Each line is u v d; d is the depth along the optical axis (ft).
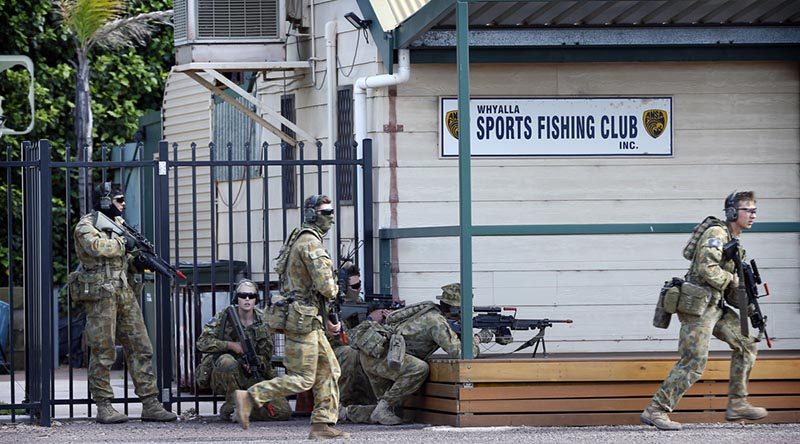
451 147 155.33
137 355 142.61
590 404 130.72
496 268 155.84
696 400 131.95
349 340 140.15
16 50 265.34
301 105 173.68
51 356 142.61
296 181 173.99
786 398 131.64
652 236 158.20
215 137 205.46
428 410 136.56
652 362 131.64
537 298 156.25
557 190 156.97
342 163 149.89
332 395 122.62
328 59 164.55
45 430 136.56
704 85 159.33
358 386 144.77
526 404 130.11
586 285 157.07
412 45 152.15
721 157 159.53
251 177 187.11
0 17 262.47
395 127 154.61
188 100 216.95
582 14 150.10
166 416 142.51
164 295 145.69
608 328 157.28
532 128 156.66
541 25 154.30
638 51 156.97
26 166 143.23
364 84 155.43
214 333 143.33
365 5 157.07
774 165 160.15
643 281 157.89
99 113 273.13
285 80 177.27
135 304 142.51
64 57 274.77
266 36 171.32
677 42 156.15
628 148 157.99
